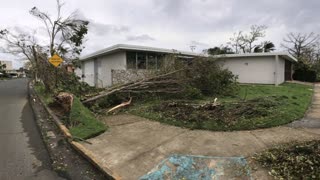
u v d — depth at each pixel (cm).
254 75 2045
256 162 432
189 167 432
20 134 682
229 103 884
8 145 590
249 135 577
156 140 574
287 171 390
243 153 476
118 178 400
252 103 854
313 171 380
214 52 1984
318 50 4141
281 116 709
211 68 1282
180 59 1292
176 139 573
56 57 1283
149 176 407
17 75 6394
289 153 446
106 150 527
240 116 714
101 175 429
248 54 1992
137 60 1661
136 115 839
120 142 574
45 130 723
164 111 835
